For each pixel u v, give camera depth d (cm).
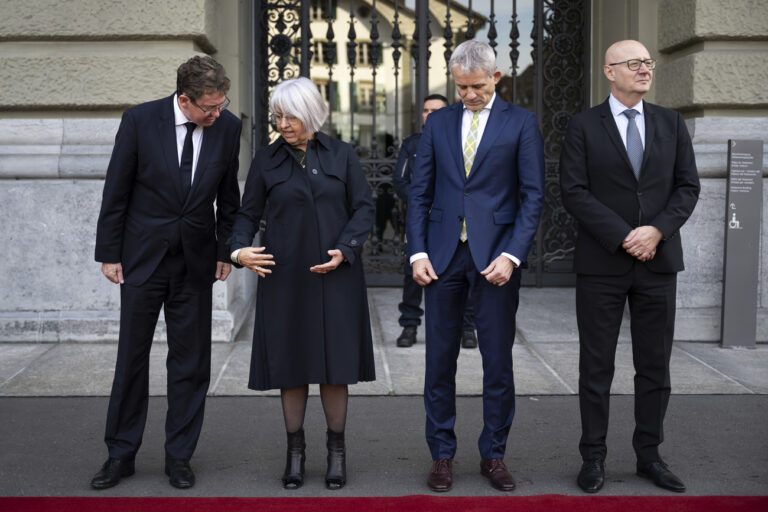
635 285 328
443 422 335
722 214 577
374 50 724
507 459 363
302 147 330
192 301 335
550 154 752
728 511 300
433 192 344
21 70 565
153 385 465
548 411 430
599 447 333
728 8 584
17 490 323
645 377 336
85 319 552
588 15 737
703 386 470
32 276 558
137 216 330
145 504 307
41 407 429
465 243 328
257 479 338
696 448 373
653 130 328
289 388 327
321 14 770
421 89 720
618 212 327
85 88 566
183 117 327
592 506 306
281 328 324
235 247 322
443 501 312
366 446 379
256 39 737
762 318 572
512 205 331
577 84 743
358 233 328
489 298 328
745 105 589
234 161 344
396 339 581
